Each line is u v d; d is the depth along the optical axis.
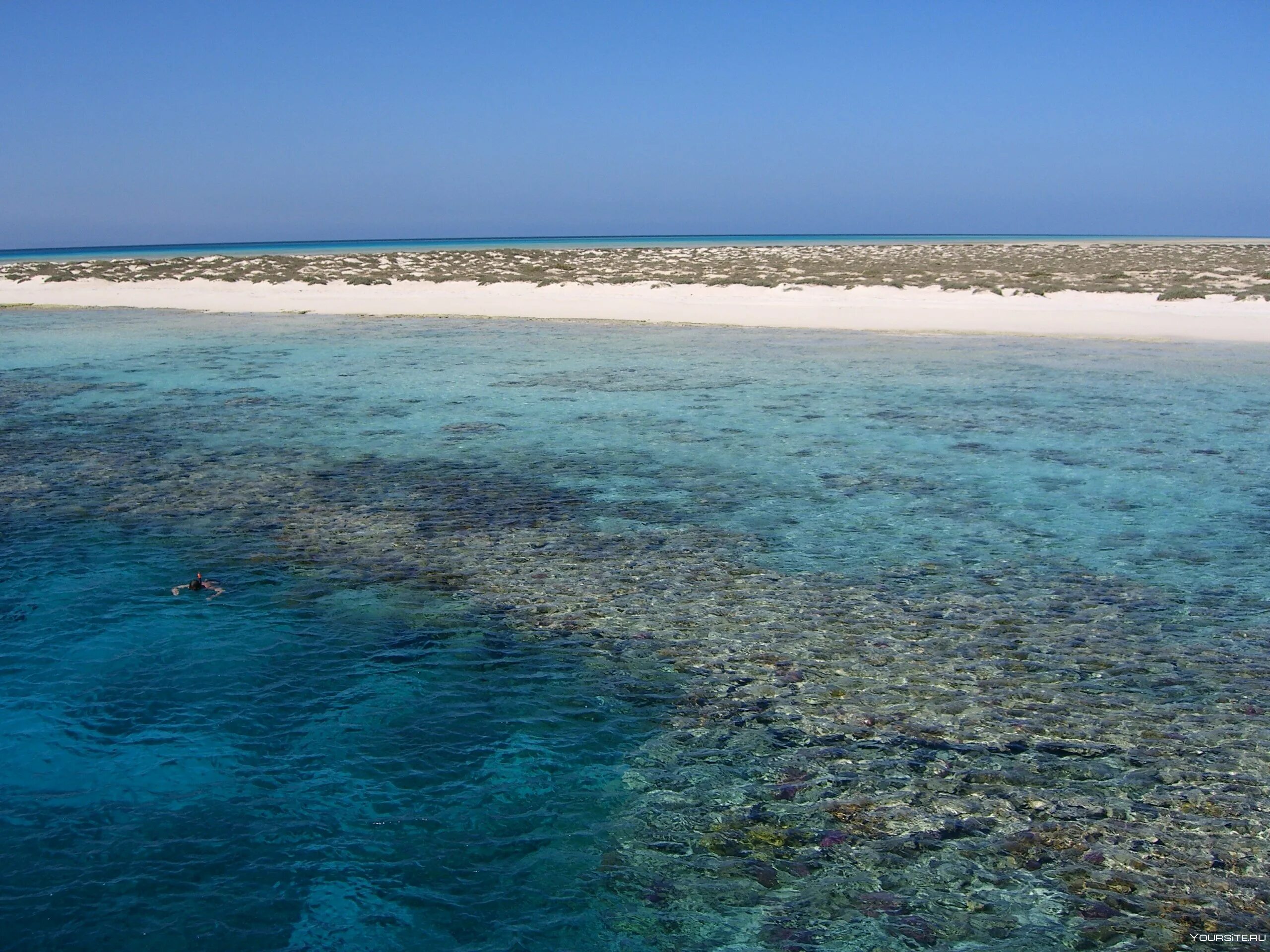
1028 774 6.56
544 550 11.12
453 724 7.29
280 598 9.67
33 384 21.52
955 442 16.09
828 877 5.58
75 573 10.24
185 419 17.95
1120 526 11.88
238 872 5.61
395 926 5.20
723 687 7.89
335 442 16.17
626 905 5.38
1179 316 30.45
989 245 76.56
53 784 6.45
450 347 27.20
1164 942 5.04
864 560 10.81
